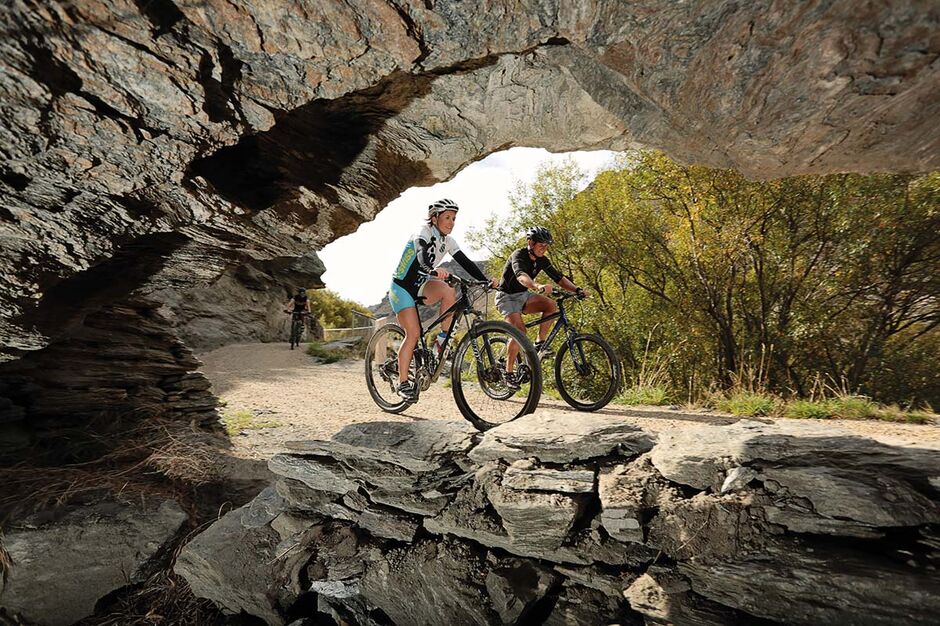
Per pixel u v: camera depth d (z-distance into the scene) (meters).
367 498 2.51
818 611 1.50
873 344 6.06
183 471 3.41
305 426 4.56
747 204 6.31
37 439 3.40
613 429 2.28
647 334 7.27
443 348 3.44
